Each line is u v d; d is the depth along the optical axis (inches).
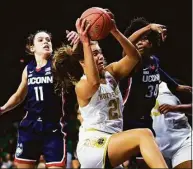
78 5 471.2
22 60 422.6
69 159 301.0
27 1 475.8
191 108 196.4
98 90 157.1
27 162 203.9
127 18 465.7
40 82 204.4
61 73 181.0
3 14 478.6
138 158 201.9
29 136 203.5
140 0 467.5
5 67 474.6
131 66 167.0
